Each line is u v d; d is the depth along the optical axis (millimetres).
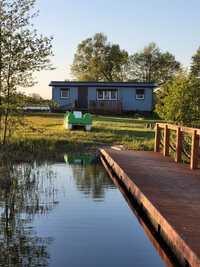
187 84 23016
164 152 17188
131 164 14453
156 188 10211
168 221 7340
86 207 10078
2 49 18484
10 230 8266
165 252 7164
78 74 81000
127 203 10492
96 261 6742
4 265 6574
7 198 11078
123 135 25375
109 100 44938
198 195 9484
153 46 84500
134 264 6656
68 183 13172
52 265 6562
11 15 18359
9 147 19484
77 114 27703
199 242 6250
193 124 22969
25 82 19250
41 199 10953
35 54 18766
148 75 84500
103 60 80625
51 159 18797
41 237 7855
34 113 38719
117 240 7719
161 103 24500
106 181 13578
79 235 7980
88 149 21750
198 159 14148
